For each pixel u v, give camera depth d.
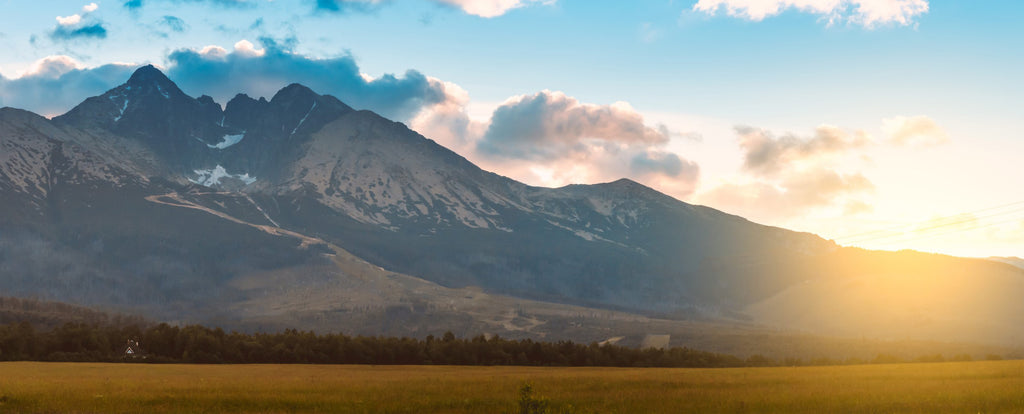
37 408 71.81
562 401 79.00
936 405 74.19
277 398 82.50
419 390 93.44
